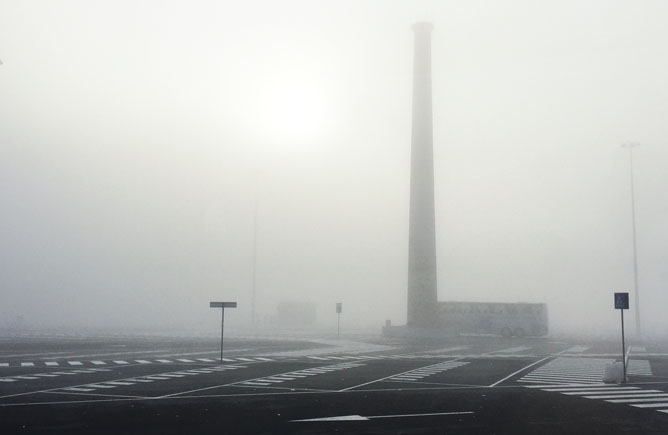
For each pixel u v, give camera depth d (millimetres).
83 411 15922
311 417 15273
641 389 21375
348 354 38000
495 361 33562
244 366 29266
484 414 15938
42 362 30859
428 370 28141
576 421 14961
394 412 16156
